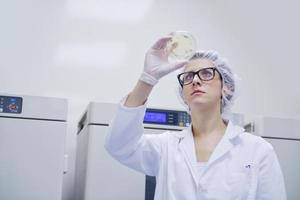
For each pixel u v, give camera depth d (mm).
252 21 2305
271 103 2201
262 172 1158
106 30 2084
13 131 1296
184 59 1178
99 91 1994
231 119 1406
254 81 2213
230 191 1107
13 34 1950
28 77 1921
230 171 1141
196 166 1160
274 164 1181
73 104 1943
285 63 2283
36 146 1301
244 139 1226
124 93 2020
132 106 1154
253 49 2260
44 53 1969
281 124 1549
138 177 1387
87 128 1426
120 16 2123
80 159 1603
